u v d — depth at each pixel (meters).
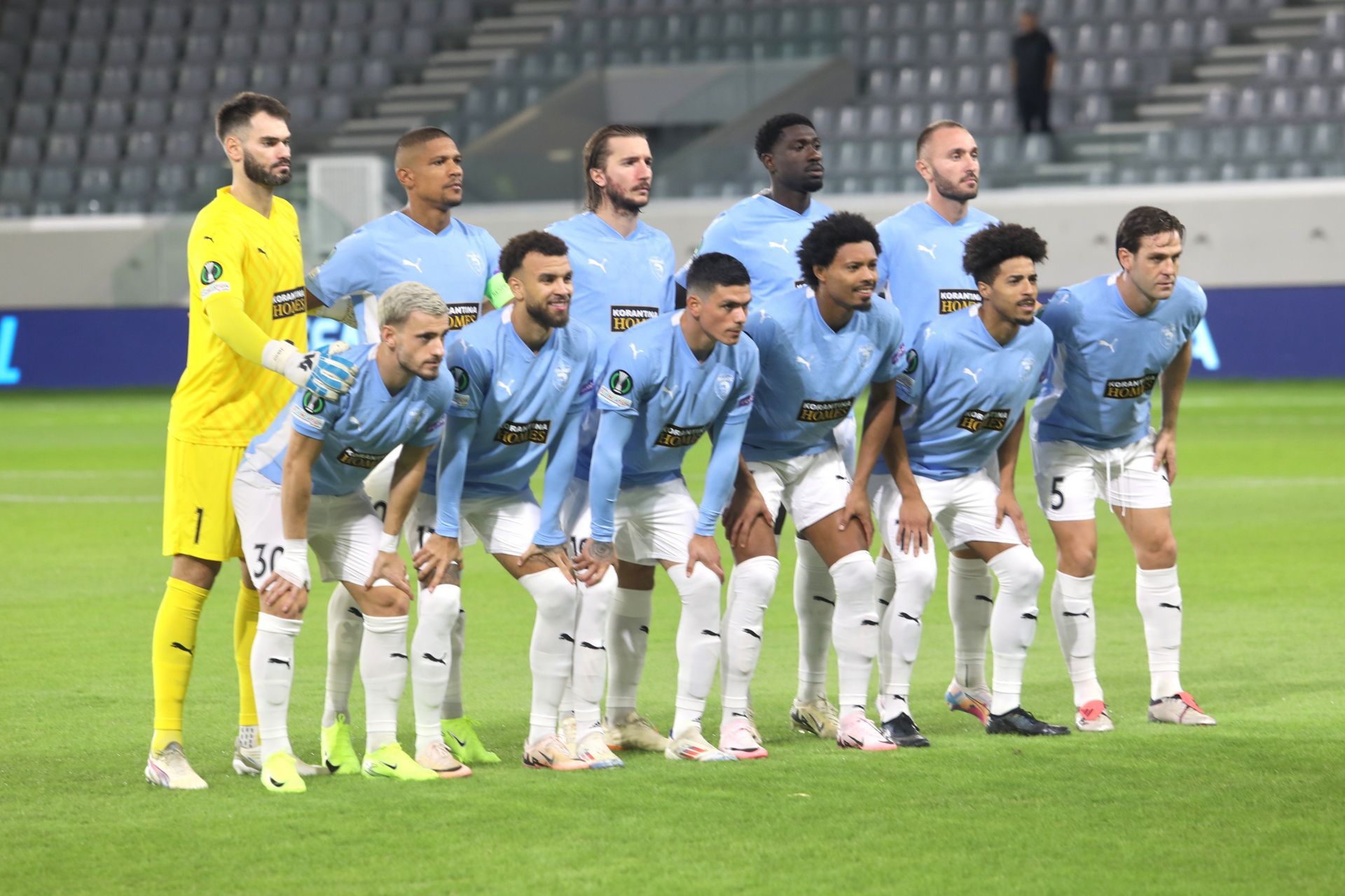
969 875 9.26
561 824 10.42
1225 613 18.05
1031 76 57.16
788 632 17.97
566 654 12.18
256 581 11.53
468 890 9.10
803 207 14.30
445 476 11.91
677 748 12.46
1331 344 52.12
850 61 65.38
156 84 71.94
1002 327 12.98
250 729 12.24
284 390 12.31
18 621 18.27
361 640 12.30
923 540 13.03
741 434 12.42
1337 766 11.62
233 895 9.06
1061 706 14.27
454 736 12.49
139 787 11.55
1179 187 54.53
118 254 61.97
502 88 65.88
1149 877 9.19
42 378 61.03
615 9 70.94
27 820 10.62
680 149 64.06
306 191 57.56
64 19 74.81
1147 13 65.06
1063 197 55.38
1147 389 13.62
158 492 31.47
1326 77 60.25
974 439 13.23
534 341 11.90
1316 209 52.66
